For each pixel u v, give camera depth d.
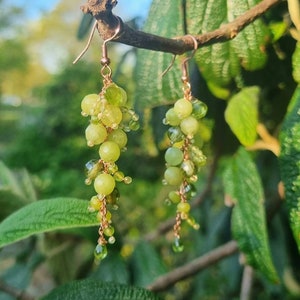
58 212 0.15
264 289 0.37
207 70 0.17
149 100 0.17
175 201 0.13
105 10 0.10
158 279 0.23
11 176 0.24
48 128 1.15
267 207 0.23
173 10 0.17
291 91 0.21
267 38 0.16
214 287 0.42
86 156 1.09
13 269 0.27
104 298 0.16
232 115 0.18
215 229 0.33
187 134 0.12
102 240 0.11
